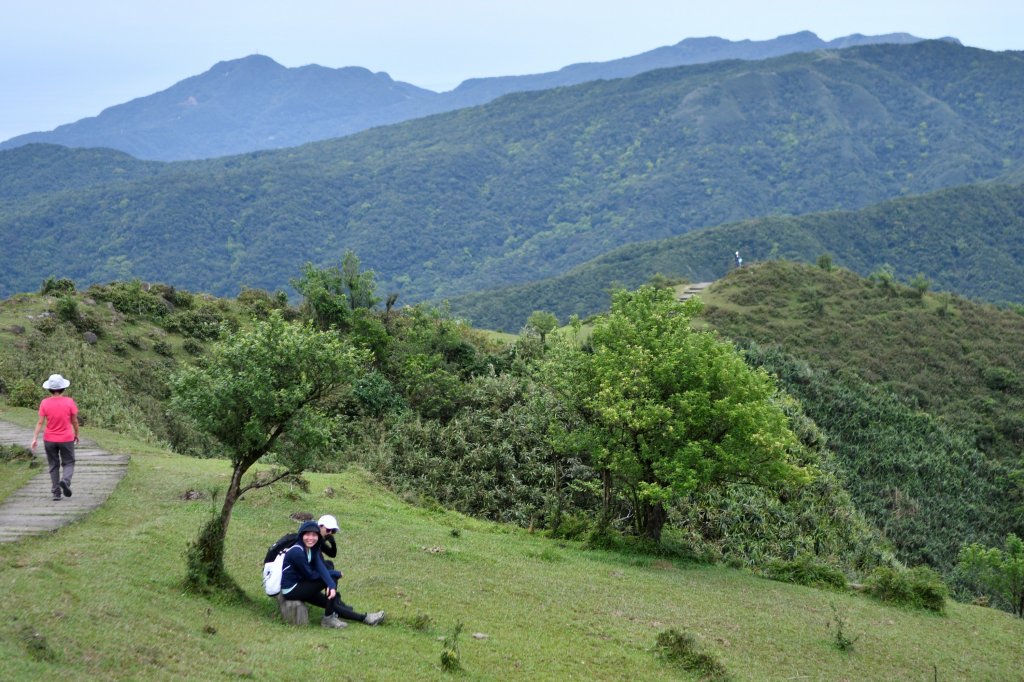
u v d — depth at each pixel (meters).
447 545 23.17
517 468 43.25
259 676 11.22
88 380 40.59
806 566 27.75
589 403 29.61
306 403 16.59
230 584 14.98
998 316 125.06
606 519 30.00
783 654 18.30
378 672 12.42
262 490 24.84
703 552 30.64
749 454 28.17
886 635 21.36
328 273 65.69
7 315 49.75
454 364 60.09
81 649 10.40
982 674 19.34
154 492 22.44
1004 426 94.62
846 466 72.94
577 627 17.59
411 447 44.06
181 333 57.97
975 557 39.19
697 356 28.97
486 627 16.39
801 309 120.06
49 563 13.59
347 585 17.69
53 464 19.39
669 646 16.58
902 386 99.44
